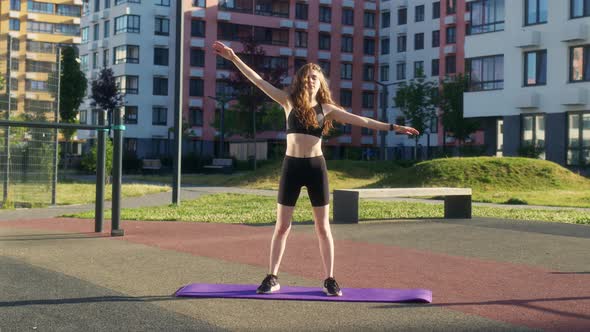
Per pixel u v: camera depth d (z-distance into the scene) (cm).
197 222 1205
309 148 553
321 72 557
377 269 718
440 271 706
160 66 6269
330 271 565
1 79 1806
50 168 1656
